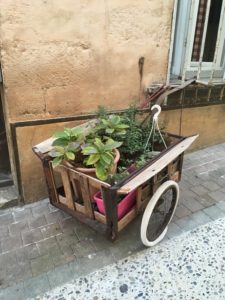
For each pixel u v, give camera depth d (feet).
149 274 6.82
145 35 9.55
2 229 8.23
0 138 9.48
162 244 7.72
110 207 6.29
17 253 7.38
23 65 7.80
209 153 13.25
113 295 6.32
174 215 8.85
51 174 7.53
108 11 8.54
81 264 7.07
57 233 8.08
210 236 8.04
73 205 7.51
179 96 11.37
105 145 6.88
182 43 11.37
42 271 6.87
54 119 8.81
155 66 10.23
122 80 9.71
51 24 7.79
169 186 7.37
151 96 9.73
